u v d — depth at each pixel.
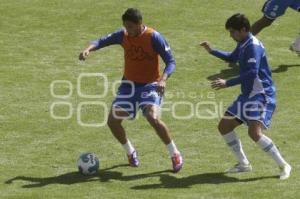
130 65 24.47
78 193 22.94
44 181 24.03
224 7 45.03
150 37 23.92
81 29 41.28
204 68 35.75
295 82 33.91
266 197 22.41
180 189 23.25
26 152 26.64
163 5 45.09
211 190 23.11
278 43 39.31
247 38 23.39
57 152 26.67
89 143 27.53
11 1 45.50
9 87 33.25
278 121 29.61
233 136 24.28
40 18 42.84
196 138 28.03
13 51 38.03
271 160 25.73
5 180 24.05
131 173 24.80
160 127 24.44
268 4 36.44
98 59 36.94
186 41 39.41
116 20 42.62
